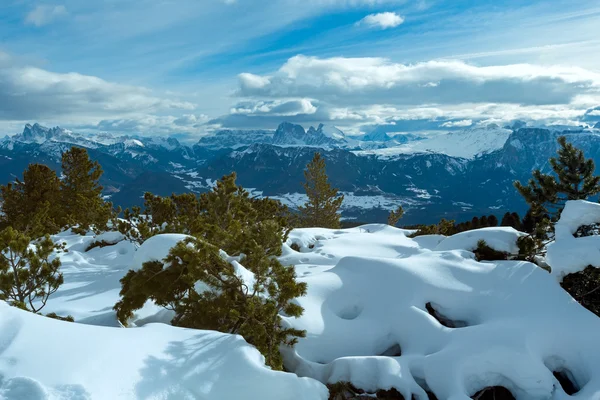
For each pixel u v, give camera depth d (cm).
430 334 747
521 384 645
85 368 462
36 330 511
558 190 1518
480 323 805
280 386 543
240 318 725
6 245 842
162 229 1609
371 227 2156
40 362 453
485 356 661
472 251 1154
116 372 477
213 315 729
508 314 796
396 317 818
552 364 708
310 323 794
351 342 780
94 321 862
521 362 652
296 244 1591
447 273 927
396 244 1606
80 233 2264
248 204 1501
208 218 1439
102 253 1784
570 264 895
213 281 730
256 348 639
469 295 862
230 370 552
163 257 836
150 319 906
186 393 493
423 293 868
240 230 958
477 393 651
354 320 831
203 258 715
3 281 802
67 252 1727
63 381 432
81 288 1200
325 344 764
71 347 496
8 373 426
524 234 1166
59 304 1020
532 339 700
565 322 761
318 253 1454
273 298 733
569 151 1508
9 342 478
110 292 1148
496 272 927
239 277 755
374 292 899
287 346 745
